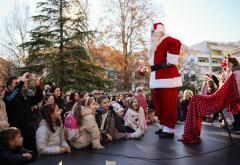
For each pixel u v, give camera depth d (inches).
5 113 205.8
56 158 189.0
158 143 228.8
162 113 256.4
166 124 253.4
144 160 178.7
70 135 214.1
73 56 776.9
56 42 790.5
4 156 169.6
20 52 1090.7
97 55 1058.1
